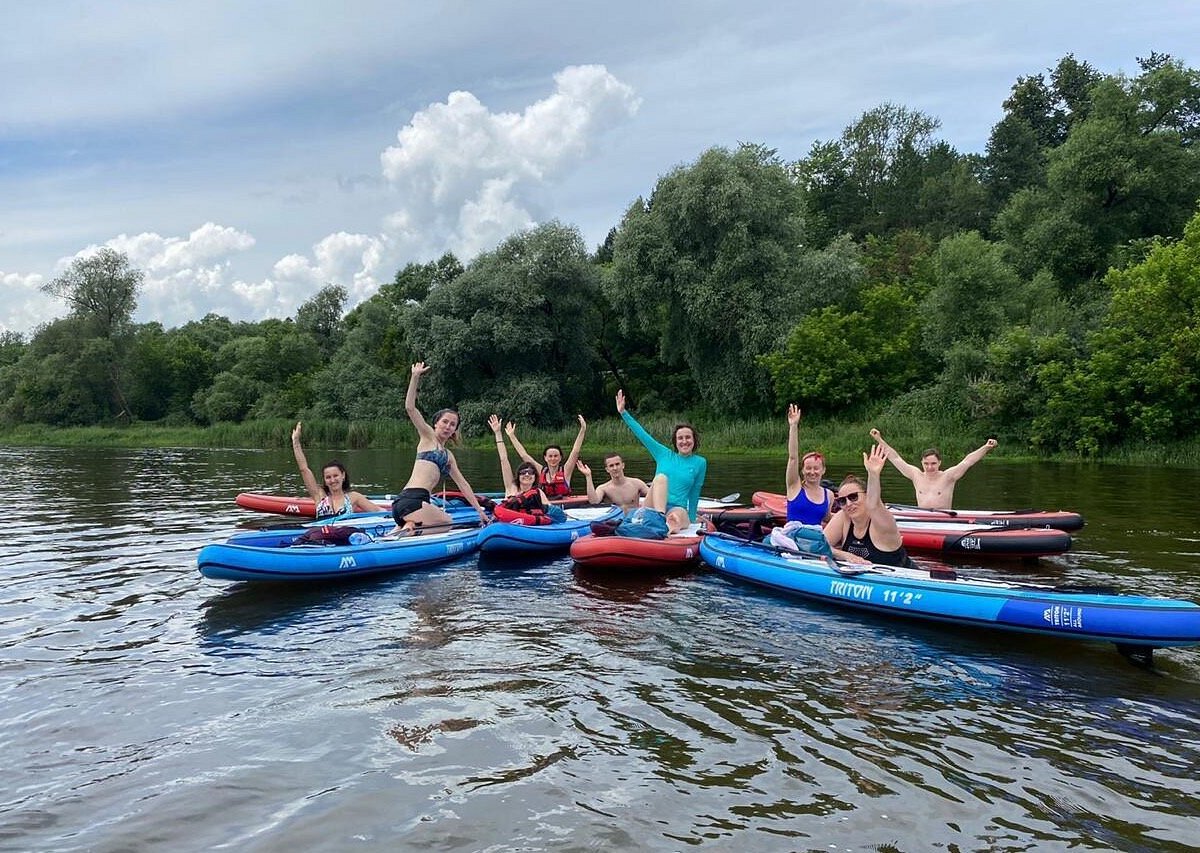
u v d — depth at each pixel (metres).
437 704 3.98
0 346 73.94
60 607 5.83
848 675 4.42
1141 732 3.66
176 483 15.82
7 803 3.03
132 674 4.43
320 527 7.21
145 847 2.73
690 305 29.05
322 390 42.38
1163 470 17.44
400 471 18.84
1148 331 20.78
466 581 6.77
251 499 10.70
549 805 2.99
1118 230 29.62
